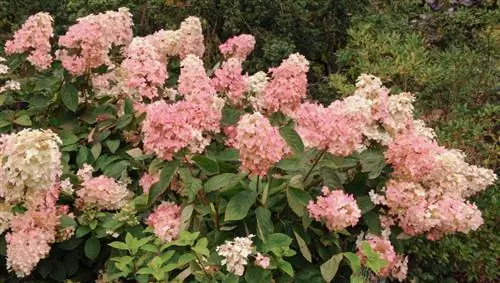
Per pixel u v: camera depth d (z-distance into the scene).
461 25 2.87
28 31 1.84
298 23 2.67
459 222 1.46
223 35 2.74
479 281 1.82
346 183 1.56
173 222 1.45
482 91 2.32
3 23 2.71
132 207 1.51
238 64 1.72
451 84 2.29
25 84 1.88
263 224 1.38
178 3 2.74
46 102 1.82
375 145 1.56
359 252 1.47
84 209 1.55
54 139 1.39
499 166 2.06
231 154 1.54
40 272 1.57
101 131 1.78
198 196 1.46
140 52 1.68
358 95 1.54
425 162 1.46
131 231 1.51
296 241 1.49
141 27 2.70
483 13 2.78
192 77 1.59
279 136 1.37
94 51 1.79
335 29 2.72
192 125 1.46
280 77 1.63
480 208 1.84
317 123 1.44
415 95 2.27
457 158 1.52
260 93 1.74
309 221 1.43
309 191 1.53
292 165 1.43
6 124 1.79
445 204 1.47
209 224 1.50
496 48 2.49
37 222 1.48
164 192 1.60
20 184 1.37
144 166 1.70
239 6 2.67
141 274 1.37
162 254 1.38
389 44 2.48
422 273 1.74
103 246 1.62
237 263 1.27
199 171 1.50
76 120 1.86
